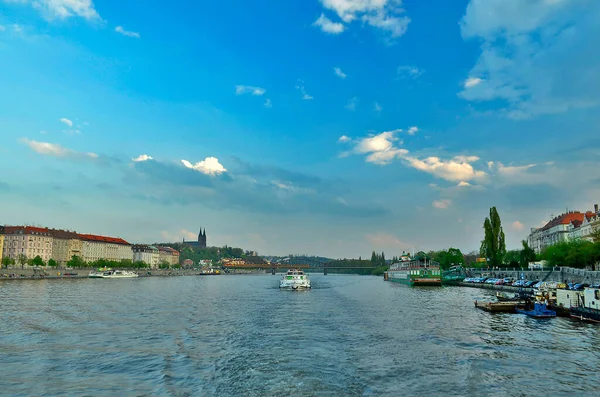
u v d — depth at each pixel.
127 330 49.84
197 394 27.34
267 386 28.70
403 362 34.56
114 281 193.25
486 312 66.44
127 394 27.48
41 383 29.70
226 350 39.03
